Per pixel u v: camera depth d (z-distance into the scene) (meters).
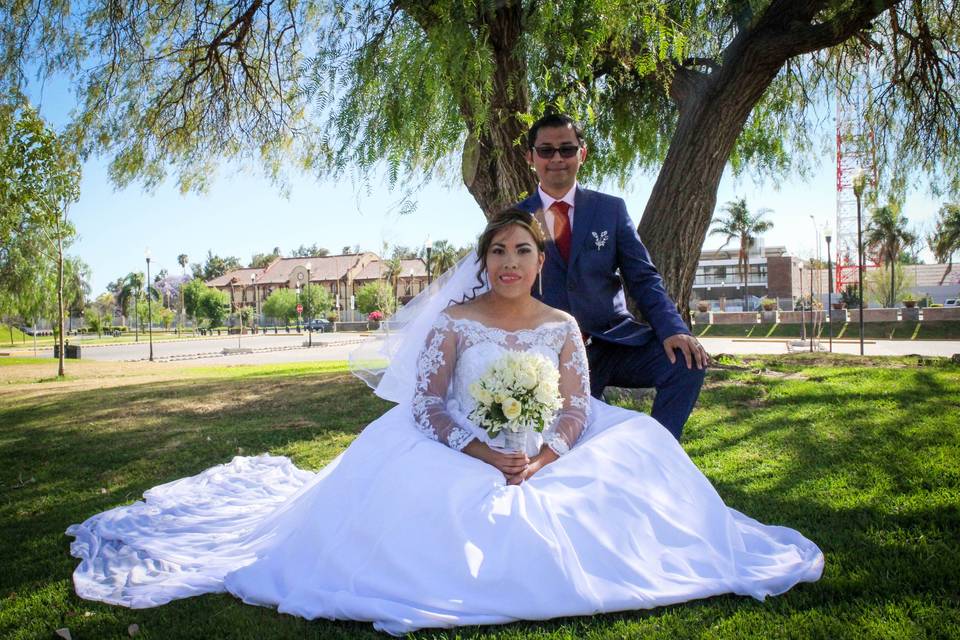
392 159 5.20
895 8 8.16
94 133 8.31
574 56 5.43
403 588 2.34
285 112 9.02
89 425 7.75
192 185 9.51
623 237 3.68
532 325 3.05
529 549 2.35
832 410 6.09
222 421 7.48
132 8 7.68
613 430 2.91
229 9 8.04
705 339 32.84
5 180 13.70
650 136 10.33
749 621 2.23
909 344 25.45
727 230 57.06
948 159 8.70
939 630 2.10
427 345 3.03
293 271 96.31
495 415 2.66
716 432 5.46
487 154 6.99
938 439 4.75
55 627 2.51
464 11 5.22
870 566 2.64
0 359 28.22
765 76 7.04
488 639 2.18
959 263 72.38
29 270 23.17
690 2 6.55
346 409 7.76
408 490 2.51
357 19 5.60
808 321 36.59
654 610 2.37
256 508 3.91
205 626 2.39
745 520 3.03
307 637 2.25
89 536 3.55
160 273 131.12
